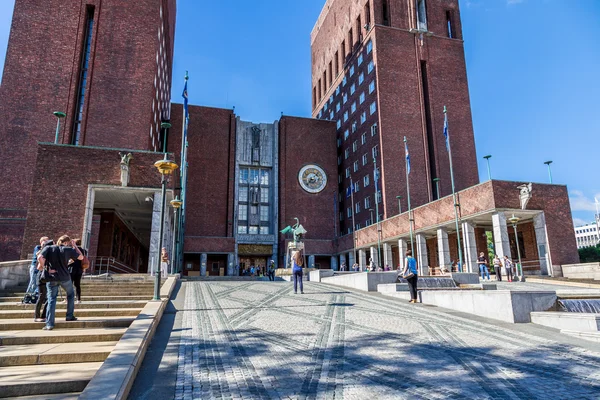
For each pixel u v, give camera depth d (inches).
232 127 2436.0
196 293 644.1
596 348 299.9
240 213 2410.2
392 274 701.9
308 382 225.9
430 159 2192.4
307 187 2488.9
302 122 2591.0
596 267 1077.1
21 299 486.0
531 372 245.4
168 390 213.9
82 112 1497.3
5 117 1441.9
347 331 354.0
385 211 2007.9
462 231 1349.7
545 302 414.3
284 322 393.4
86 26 1631.4
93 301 472.4
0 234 1330.0
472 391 213.5
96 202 1146.7
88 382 218.4
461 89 2293.3
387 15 2357.3
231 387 217.9
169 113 2349.9
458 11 2439.7
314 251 2333.9
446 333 348.8
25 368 243.3
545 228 1221.1
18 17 1541.6
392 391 212.8
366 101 2314.2
